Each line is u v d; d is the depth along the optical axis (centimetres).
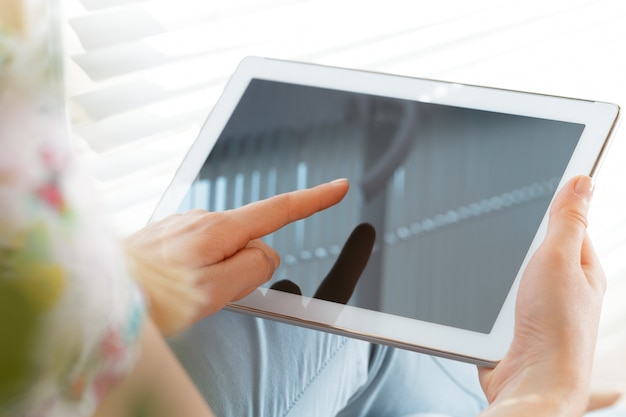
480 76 146
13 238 35
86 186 38
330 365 92
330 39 153
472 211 88
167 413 43
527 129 92
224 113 99
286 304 85
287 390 88
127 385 41
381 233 88
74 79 146
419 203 90
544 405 69
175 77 148
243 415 86
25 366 36
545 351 72
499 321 81
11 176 35
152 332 43
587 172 89
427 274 85
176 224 81
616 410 111
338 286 85
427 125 95
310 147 95
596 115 92
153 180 128
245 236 81
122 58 150
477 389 96
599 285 78
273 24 156
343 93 98
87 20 156
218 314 92
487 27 153
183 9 158
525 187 89
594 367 115
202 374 87
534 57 148
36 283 36
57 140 36
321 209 88
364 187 91
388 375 96
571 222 78
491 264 85
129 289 41
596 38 150
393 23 155
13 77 36
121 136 136
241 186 94
